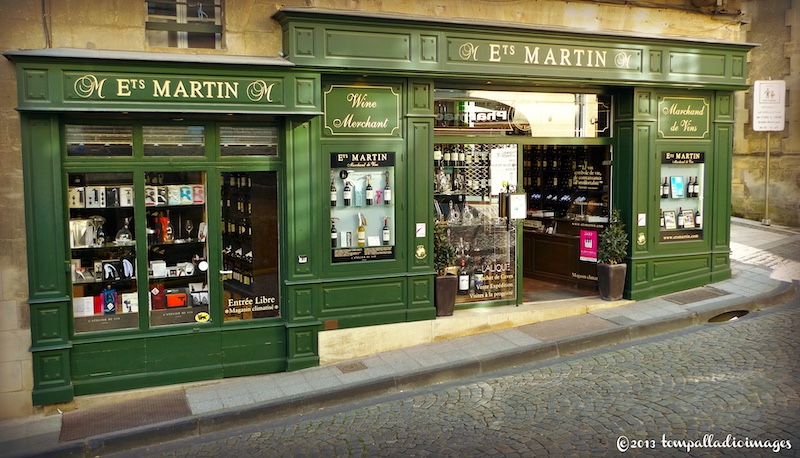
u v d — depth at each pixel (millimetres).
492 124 9750
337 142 8609
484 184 9844
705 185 11016
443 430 6590
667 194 10719
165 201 8016
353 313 8789
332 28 8273
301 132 8383
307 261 8523
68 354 7531
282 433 6875
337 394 7625
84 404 7637
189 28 8156
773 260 12625
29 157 7273
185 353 8094
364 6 8750
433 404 7332
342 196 8781
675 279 10844
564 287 11344
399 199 8984
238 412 7199
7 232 7312
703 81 10586
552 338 8961
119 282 7867
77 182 7633
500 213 9961
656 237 10609
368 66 8445
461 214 9758
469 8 9297
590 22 10047
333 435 6699
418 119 8984
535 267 11992
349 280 8727
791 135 15727
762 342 8453
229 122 8172
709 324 9594
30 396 7422
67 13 7473
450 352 8680
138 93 7500
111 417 7246
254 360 8398
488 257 9969
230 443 6727
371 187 8898
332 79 8531
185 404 7469
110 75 7387
